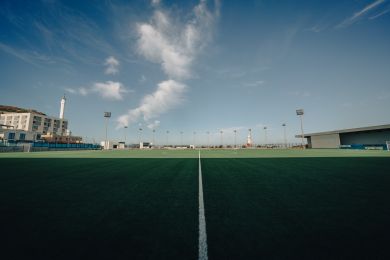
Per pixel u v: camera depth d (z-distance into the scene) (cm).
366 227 274
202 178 688
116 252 216
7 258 203
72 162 1320
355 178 657
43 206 377
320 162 1227
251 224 288
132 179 673
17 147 3444
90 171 873
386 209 347
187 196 450
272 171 847
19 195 461
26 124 7638
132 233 262
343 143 5166
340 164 1097
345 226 278
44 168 980
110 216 324
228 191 493
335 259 198
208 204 387
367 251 212
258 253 211
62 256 207
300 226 279
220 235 254
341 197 427
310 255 206
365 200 403
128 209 360
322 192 473
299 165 1070
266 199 418
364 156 1752
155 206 377
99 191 501
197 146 11138
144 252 216
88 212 344
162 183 602
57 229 274
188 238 247
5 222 298
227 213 335
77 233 261
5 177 713
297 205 374
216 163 1234
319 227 276
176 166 1075
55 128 8662
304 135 5972
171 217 319
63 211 349
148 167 1031
